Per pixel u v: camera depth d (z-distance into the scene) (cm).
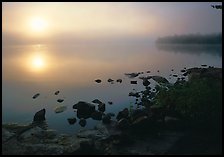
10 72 8000
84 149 2566
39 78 6781
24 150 2664
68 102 4412
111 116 3572
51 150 2634
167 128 2773
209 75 3472
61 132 3145
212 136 2577
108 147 2631
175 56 12688
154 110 2991
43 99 4675
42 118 3588
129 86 5394
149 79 5866
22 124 3391
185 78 5734
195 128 2691
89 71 7825
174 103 3012
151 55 13912
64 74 7381
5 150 2673
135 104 4109
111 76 6675
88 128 3247
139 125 2797
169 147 2505
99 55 15038
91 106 3722
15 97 4878
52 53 18325
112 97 4603
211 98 2764
